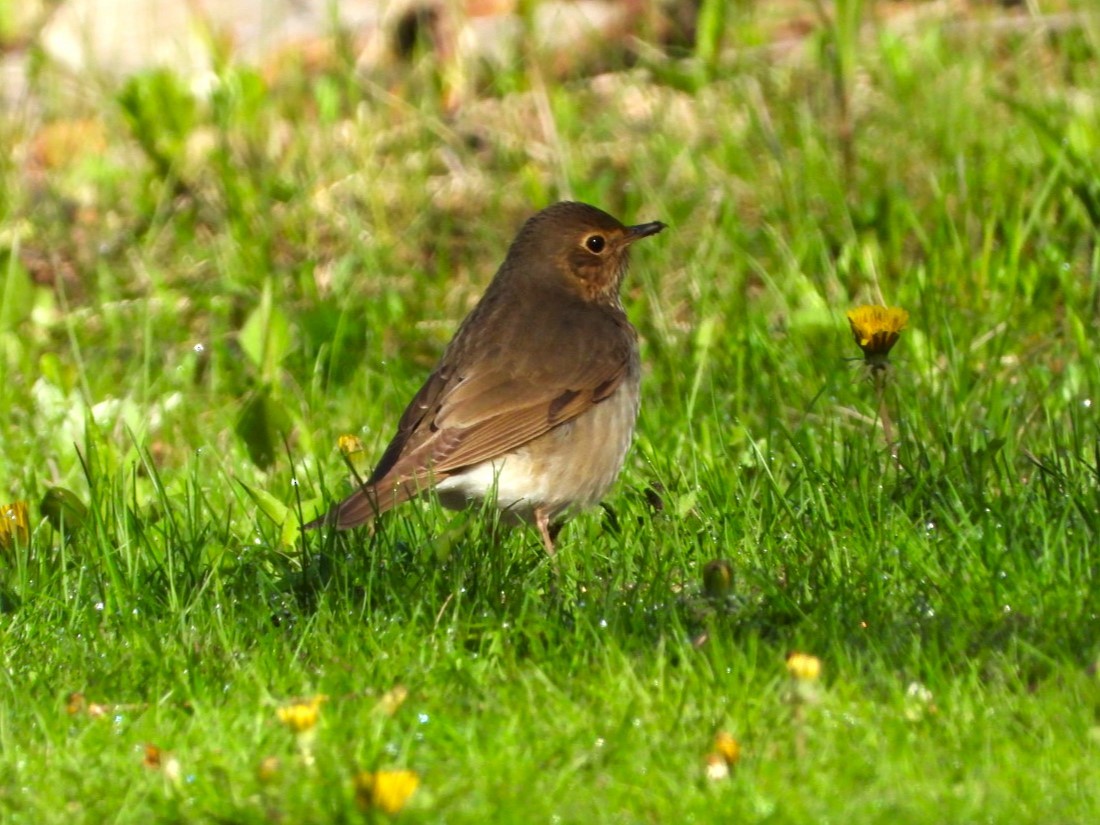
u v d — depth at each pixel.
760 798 7.37
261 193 17.12
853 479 10.87
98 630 9.53
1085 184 14.76
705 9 18.08
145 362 13.77
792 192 15.86
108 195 17.92
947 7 19.45
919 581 9.47
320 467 11.81
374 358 14.34
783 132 17.19
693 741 7.83
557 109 18.16
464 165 17.78
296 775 7.58
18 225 16.75
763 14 20.31
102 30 20.59
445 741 8.03
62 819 7.46
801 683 7.69
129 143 18.81
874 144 16.88
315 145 18.30
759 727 7.91
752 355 13.37
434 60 19.19
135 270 16.38
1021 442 11.95
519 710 8.18
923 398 12.63
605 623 8.91
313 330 14.62
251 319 13.70
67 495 11.12
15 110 19.72
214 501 11.99
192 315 15.66
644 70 19.03
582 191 16.42
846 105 16.66
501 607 9.45
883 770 7.50
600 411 11.20
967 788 7.34
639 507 11.02
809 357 13.50
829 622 8.84
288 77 19.59
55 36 20.62
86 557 10.46
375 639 9.12
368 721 8.13
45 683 8.90
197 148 18.41
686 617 9.20
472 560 9.95
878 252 14.78
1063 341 13.48
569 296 11.74
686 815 7.28
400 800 6.91
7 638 9.55
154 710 8.38
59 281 15.54
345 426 13.32
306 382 14.28
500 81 18.62
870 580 9.45
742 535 10.38
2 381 13.84
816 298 13.73
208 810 7.41
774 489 10.64
